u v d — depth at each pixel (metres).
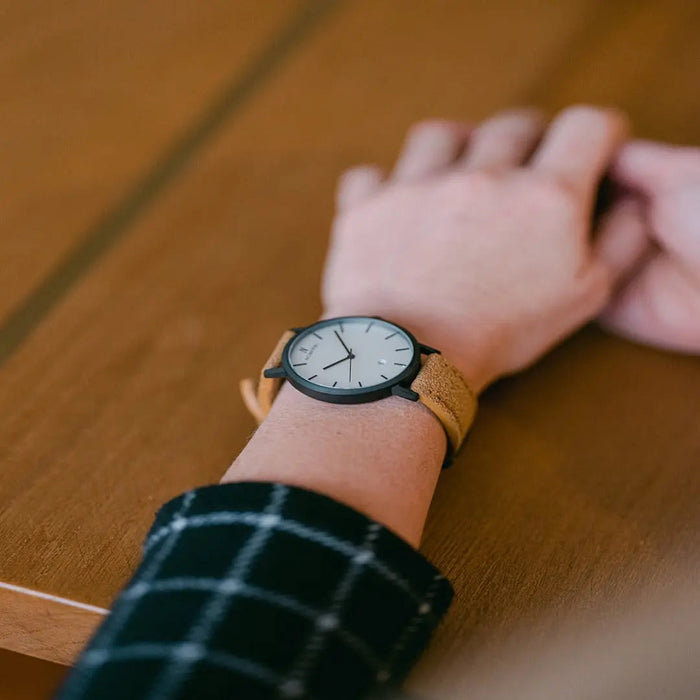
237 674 0.35
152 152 0.59
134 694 0.34
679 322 0.47
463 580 0.42
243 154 0.58
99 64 0.66
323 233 0.54
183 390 0.47
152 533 0.39
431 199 0.49
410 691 0.39
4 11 0.74
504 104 0.60
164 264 0.52
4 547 0.43
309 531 0.37
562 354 0.48
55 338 0.49
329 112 0.61
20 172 0.58
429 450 0.41
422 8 0.71
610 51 0.63
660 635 0.40
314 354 0.43
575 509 0.43
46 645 0.43
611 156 0.50
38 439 0.46
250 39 0.68
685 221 0.47
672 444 0.45
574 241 0.48
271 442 0.41
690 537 0.42
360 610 0.36
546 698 0.39
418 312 0.46
